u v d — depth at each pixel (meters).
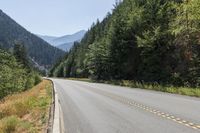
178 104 18.55
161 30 48.62
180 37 42.34
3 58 59.50
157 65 48.91
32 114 16.44
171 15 51.47
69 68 158.50
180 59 44.28
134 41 56.12
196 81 40.84
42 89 40.12
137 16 56.44
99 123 12.48
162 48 48.16
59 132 10.00
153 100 21.38
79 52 147.62
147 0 56.84
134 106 18.05
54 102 20.30
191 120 12.60
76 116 14.64
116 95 26.41
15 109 17.94
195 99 21.55
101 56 73.88
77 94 28.80
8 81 41.53
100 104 19.67
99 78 76.25
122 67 61.00
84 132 10.70
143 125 11.69
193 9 40.28
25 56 105.31
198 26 40.56
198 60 41.41
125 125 11.81
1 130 12.05
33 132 11.23
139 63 56.22
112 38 64.94
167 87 32.97
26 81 55.41
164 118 13.26
